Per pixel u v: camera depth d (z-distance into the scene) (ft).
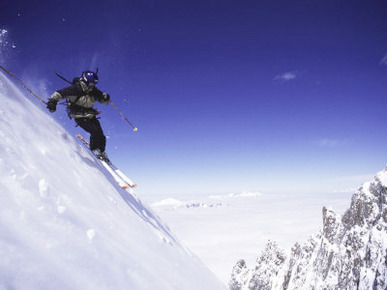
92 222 10.64
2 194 7.39
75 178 13.30
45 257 6.63
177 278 14.57
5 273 5.30
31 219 7.50
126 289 8.59
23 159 9.75
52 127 16.07
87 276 7.43
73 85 19.29
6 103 12.15
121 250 10.80
